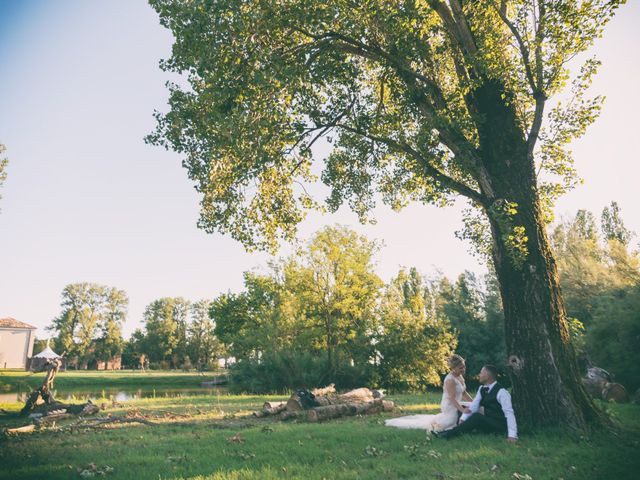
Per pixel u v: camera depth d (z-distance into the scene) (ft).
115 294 343.05
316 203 47.32
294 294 120.37
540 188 37.73
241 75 30.25
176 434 28.22
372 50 33.68
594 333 71.77
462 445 22.06
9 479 16.84
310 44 33.47
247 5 30.07
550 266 29.43
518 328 28.50
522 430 25.77
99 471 17.62
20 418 41.34
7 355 260.42
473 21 32.09
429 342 107.76
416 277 161.68
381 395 56.24
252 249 45.16
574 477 15.93
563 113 34.60
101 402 52.85
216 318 142.20
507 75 31.09
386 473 16.31
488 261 42.65
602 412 27.73
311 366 107.34
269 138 31.48
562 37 28.73
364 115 36.83
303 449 21.54
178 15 29.22
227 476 16.30
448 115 32.09
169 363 344.49
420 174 35.91
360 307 115.44
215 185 41.42
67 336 314.55
